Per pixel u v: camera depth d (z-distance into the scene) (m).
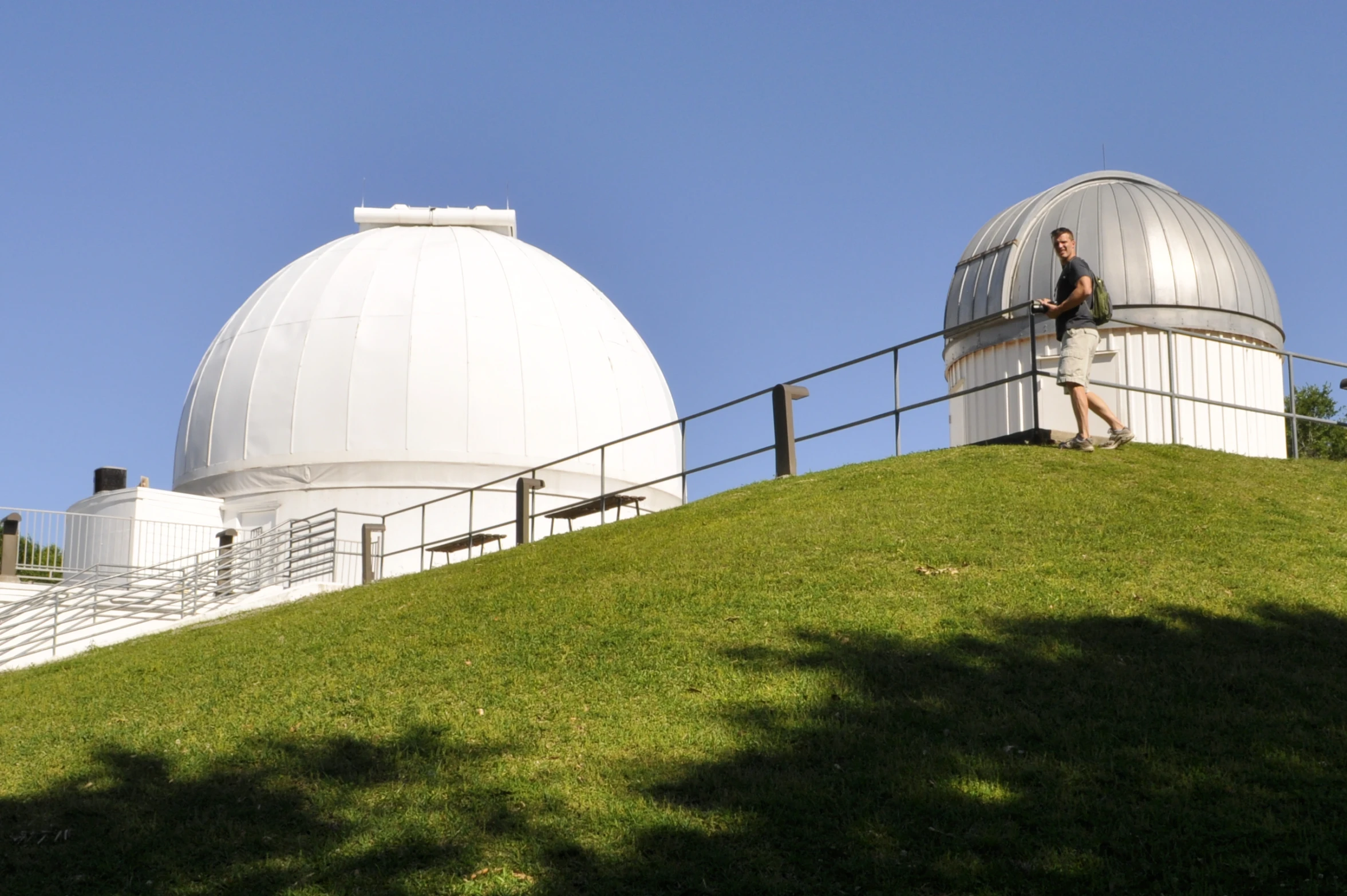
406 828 7.14
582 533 14.96
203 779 8.41
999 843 6.29
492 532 27.52
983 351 23.36
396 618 12.14
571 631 10.30
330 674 10.44
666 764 7.57
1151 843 6.18
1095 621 9.10
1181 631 8.88
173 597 23.58
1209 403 15.14
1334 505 12.20
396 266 29.97
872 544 11.14
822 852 6.40
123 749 9.32
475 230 32.72
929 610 9.54
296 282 30.33
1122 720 7.55
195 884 6.86
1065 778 6.88
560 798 7.28
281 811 7.68
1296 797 6.54
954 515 11.71
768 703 8.23
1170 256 22.77
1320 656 8.45
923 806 6.71
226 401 28.95
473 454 27.78
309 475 27.66
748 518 12.88
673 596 10.70
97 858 7.35
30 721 10.97
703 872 6.31
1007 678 8.25
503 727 8.46
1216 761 6.96
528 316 29.62
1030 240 23.52
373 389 27.95
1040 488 12.30
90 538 27.09
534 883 6.39
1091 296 13.79
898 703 8.01
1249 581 9.90
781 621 9.66
